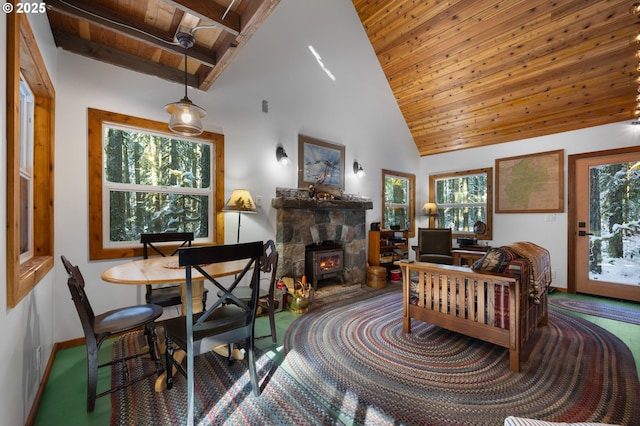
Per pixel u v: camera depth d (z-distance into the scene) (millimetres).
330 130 4297
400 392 1761
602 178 3840
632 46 3035
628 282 3658
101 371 1976
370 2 4297
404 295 2682
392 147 5305
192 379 1471
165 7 1937
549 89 3781
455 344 2434
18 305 1320
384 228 5137
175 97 2869
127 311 1881
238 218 3180
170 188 2910
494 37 3623
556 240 4188
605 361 2129
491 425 1483
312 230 3908
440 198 5703
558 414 1564
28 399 1473
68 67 2320
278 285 3232
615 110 3611
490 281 2098
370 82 4855
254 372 1728
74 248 2348
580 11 3014
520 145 4555
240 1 1846
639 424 1480
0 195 1099
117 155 2617
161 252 2766
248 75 3408
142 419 1513
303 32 3957
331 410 1593
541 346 2379
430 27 3984
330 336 2576
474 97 4406
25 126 1979
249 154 3406
